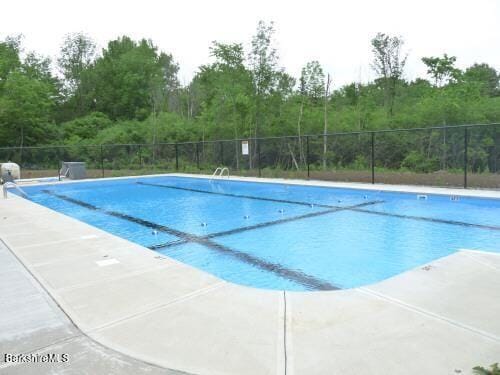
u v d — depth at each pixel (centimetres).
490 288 360
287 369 230
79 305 340
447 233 716
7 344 270
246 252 627
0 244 586
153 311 324
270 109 2222
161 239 725
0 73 2838
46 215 860
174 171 2194
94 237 623
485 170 1633
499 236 685
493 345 253
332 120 2238
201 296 358
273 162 2192
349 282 484
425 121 1894
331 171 1784
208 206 1103
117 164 2548
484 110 1878
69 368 237
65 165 1923
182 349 258
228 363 239
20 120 2705
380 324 289
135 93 4016
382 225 797
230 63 2234
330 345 258
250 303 338
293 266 552
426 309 315
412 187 1205
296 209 1012
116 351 258
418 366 229
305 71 2283
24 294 370
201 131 2723
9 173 1588
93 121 3516
